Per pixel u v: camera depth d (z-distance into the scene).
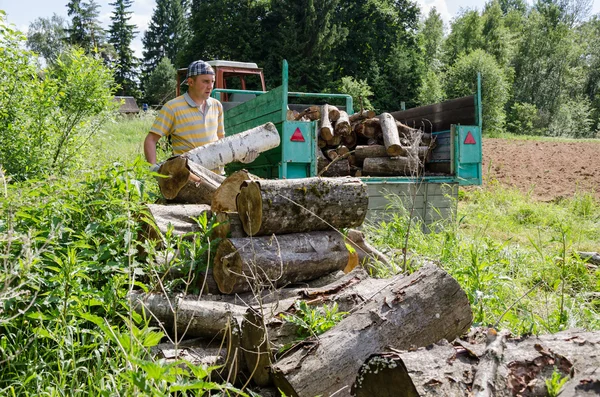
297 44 35.72
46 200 3.45
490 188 12.41
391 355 2.15
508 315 3.54
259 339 2.70
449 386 2.08
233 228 3.58
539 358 2.17
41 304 2.74
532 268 5.11
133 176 3.72
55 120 6.82
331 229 3.80
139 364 1.80
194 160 5.09
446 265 4.52
